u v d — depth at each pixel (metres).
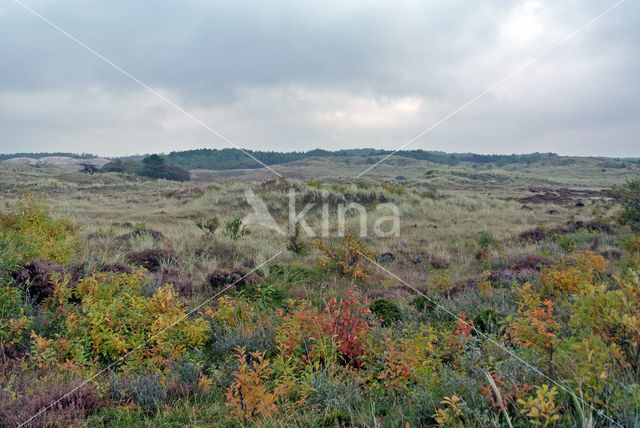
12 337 4.18
